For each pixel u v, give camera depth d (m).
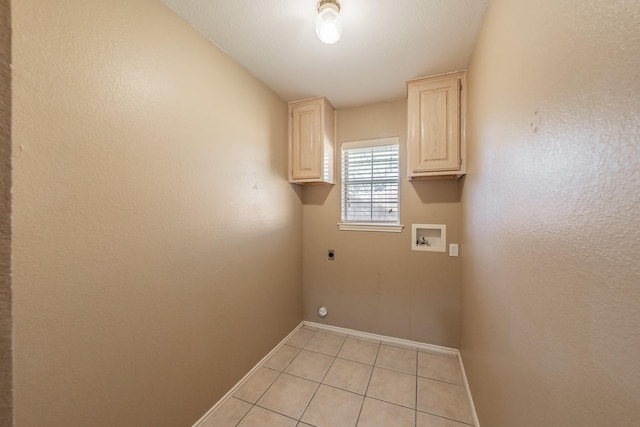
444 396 1.79
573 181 0.59
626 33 0.44
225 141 1.75
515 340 0.94
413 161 2.08
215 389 1.67
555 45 0.67
